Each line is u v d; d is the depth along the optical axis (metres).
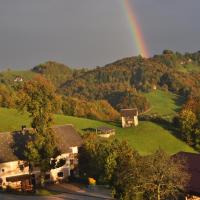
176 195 67.25
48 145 86.31
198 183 70.38
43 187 91.56
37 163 86.50
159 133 165.75
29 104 91.12
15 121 144.62
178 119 174.88
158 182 62.25
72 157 100.50
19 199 79.31
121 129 169.12
